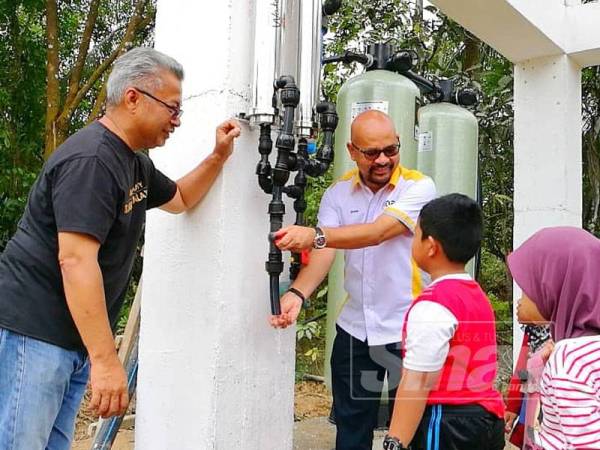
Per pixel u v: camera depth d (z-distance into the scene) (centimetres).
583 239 166
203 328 197
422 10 535
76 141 185
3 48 722
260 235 208
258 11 193
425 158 312
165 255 212
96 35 825
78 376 211
